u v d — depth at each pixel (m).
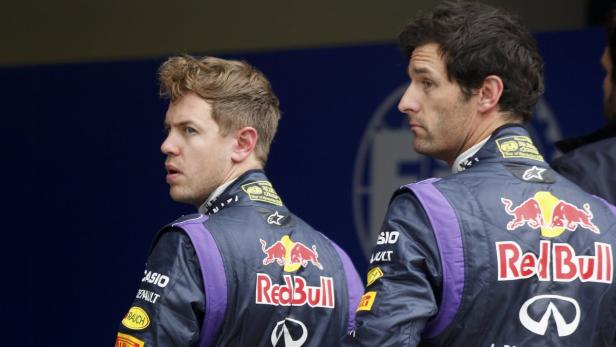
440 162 15.80
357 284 7.83
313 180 16.98
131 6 20.53
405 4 18.81
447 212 6.00
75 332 18.91
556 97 14.98
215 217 7.30
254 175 7.69
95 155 18.84
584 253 6.13
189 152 7.64
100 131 18.83
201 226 7.12
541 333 5.95
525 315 5.96
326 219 16.86
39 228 19.25
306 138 17.09
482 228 5.99
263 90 7.87
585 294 6.09
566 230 6.14
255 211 7.47
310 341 7.42
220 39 20.02
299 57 17.23
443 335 5.99
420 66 6.46
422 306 5.81
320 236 7.88
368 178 16.47
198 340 6.96
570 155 8.01
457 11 6.45
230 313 7.02
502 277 5.94
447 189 6.12
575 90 14.83
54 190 19.17
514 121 6.48
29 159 19.39
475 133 6.46
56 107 19.22
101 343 18.66
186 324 6.79
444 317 5.96
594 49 14.66
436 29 6.43
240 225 7.29
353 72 16.69
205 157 7.64
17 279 19.39
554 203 6.20
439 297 5.94
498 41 6.36
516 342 5.94
